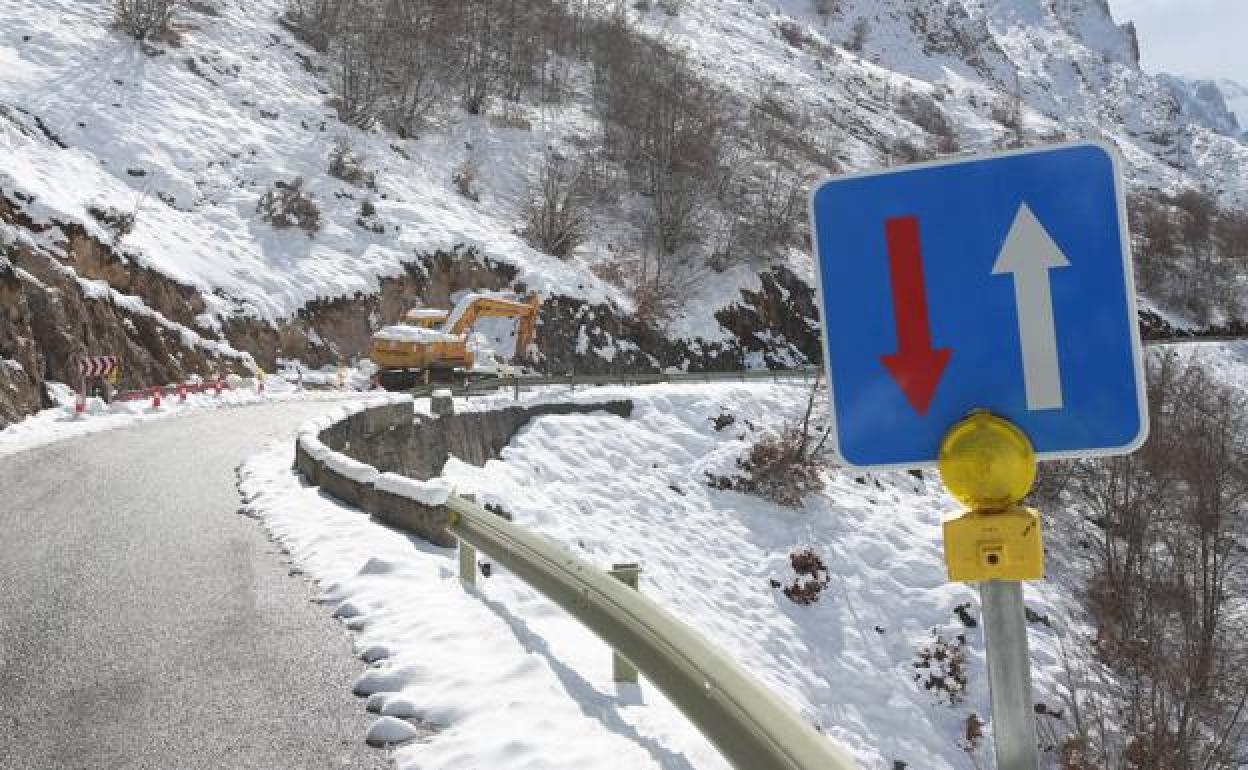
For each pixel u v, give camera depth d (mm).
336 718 5172
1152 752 21031
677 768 4449
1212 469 32406
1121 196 1646
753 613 24750
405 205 47312
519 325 37938
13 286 23453
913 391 1727
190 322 33406
